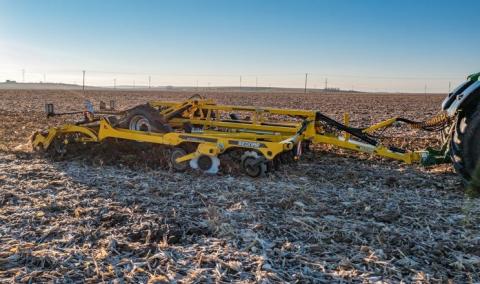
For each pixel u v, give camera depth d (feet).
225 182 18.70
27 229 13.32
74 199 16.08
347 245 12.35
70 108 73.10
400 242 12.44
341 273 10.71
